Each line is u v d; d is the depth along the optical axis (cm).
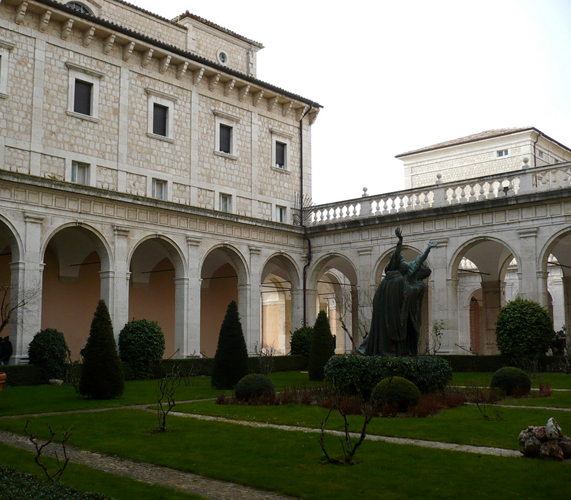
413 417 1620
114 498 900
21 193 2819
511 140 5172
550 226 3145
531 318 2944
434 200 3581
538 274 3159
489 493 950
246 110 3962
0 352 2769
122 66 3356
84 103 3206
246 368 2505
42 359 2703
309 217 4162
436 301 3484
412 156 5697
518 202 3228
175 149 3553
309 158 4338
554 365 2939
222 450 1274
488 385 2392
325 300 5747
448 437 1358
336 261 4391
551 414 1638
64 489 899
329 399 1897
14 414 1802
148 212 3303
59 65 3100
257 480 1046
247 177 3916
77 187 2981
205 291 4350
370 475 1062
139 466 1170
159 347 3044
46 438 1434
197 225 3522
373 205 4047
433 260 3519
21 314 2755
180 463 1170
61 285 3584
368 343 2050
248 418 1688
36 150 2969
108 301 3097
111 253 3120
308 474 1077
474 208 3366
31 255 2823
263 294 5909
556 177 3181
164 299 4131
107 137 3256
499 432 1401
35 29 3023
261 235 3853
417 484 1002
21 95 2945
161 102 3519
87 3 3547
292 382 2731
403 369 1848
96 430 1514
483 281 4159
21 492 856
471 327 5753
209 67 3697
